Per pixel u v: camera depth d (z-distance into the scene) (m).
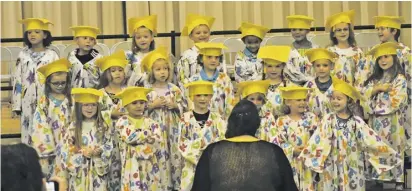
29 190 5.44
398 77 10.64
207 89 9.95
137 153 9.86
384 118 10.67
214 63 10.55
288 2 14.95
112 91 10.46
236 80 11.09
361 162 10.11
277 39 12.64
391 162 10.04
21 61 11.08
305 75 11.18
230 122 7.73
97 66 10.80
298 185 9.96
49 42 11.29
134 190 9.84
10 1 14.63
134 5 14.83
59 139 10.33
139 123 9.89
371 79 10.77
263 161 7.48
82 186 9.91
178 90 10.50
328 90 10.47
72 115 10.05
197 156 9.82
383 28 11.58
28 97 11.02
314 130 10.04
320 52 10.52
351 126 10.02
